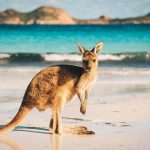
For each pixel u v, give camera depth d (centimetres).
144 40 4028
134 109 1087
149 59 2780
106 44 3794
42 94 845
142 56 2808
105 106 1128
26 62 2602
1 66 2284
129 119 968
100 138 803
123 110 1073
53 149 734
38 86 848
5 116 1017
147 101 1209
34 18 13375
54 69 861
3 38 4094
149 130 862
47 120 974
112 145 752
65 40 4059
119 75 1855
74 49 3497
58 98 844
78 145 757
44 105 848
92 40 4241
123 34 4481
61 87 850
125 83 1600
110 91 1400
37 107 848
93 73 897
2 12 13138
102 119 973
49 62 2645
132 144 757
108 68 2155
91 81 895
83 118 985
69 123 935
